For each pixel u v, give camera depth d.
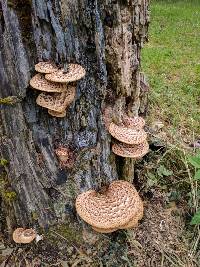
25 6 0.60
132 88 0.72
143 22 0.67
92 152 0.71
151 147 0.95
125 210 0.65
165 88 1.36
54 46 0.63
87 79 0.66
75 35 0.62
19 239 0.75
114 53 0.65
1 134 0.69
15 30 0.61
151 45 2.00
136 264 0.75
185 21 2.58
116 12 0.62
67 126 0.69
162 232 0.80
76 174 0.72
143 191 0.85
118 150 0.72
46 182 0.73
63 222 0.75
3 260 0.77
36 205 0.74
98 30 0.62
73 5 0.60
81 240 0.76
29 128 0.69
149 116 1.12
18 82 0.64
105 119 0.70
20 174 0.72
